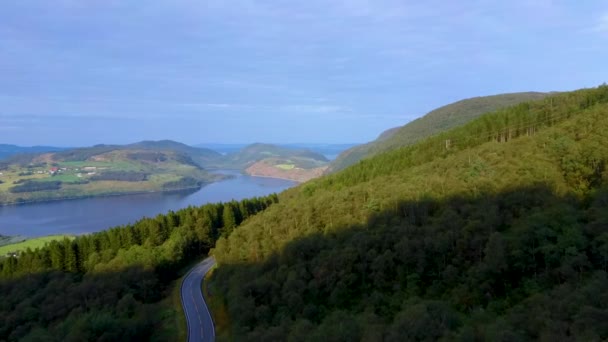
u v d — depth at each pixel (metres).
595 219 63.28
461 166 110.06
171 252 130.62
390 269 74.94
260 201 186.50
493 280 63.16
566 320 44.78
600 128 98.00
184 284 117.62
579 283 53.28
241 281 89.50
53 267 133.12
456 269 68.12
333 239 89.75
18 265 137.62
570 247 58.31
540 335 43.34
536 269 62.53
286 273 83.06
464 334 47.41
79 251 139.12
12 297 113.69
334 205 108.75
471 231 72.44
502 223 73.62
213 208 166.88
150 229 148.38
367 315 61.47
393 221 86.38
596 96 136.88
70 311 99.75
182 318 93.69
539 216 67.00
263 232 114.00
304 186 190.25
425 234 76.50
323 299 76.50
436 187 98.62
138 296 110.94
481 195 86.50
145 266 119.00
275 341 62.00
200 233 151.00
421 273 71.88
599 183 82.44
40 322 98.31
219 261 117.62
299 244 90.88
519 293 60.12
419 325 51.16
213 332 85.31
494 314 55.81
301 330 61.03
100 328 80.75
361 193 113.81
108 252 136.75
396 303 67.94
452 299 64.12
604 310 42.31
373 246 79.56
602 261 57.06
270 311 76.06
